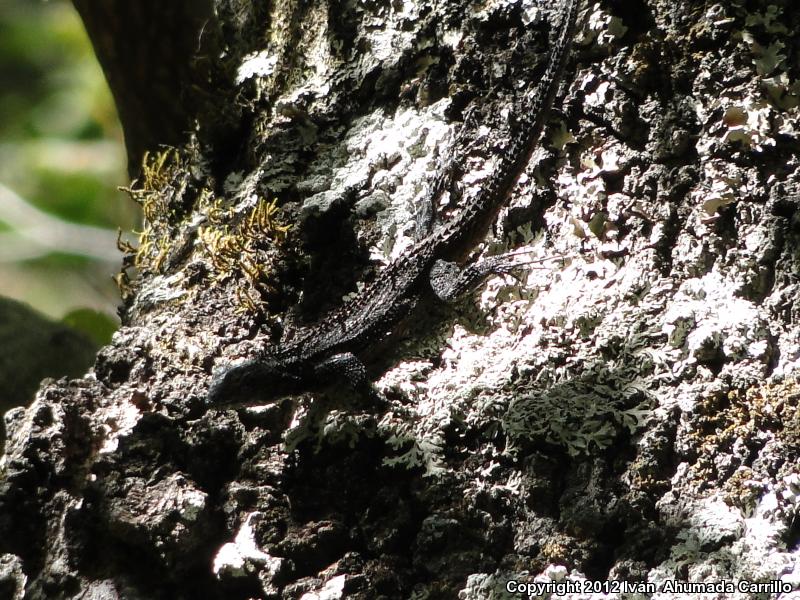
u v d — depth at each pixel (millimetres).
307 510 6398
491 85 7586
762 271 6270
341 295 7336
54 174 15406
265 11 8844
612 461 5957
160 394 6789
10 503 6457
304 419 6594
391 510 6266
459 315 6938
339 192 7465
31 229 15109
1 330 10820
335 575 6102
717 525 5496
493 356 6539
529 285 6816
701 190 6648
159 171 8750
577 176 7008
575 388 6156
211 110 8438
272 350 6652
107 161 15672
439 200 7281
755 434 5762
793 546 5449
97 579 6332
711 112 6758
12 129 16094
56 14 17047
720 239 6445
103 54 9578
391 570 6086
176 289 7586
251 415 6688
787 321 6121
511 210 7105
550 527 5863
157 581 6336
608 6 7254
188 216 8453
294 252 7469
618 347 6258
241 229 7535
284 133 7953
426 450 6223
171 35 9281
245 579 6160
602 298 6488
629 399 6031
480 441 6238
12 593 6359
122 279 8484
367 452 6441
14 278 17016
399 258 7004
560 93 7242
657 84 6996
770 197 6434
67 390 6801
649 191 6758
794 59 6730
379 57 7980
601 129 7055
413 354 6852
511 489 5996
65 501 6488
